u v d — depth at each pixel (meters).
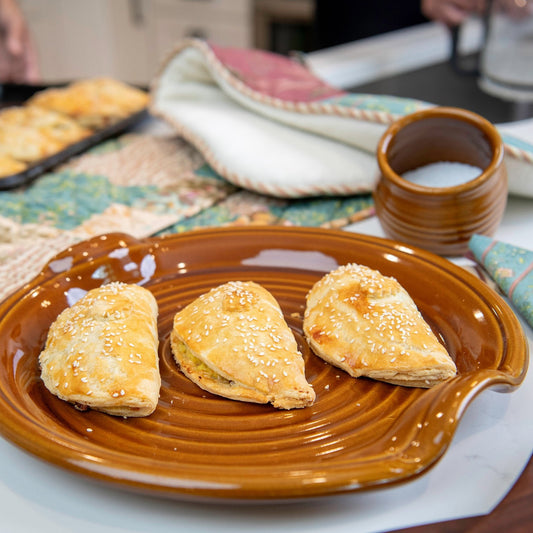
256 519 0.41
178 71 0.85
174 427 0.45
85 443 0.41
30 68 1.39
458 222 0.59
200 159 0.81
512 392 0.46
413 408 0.43
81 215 0.69
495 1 1.00
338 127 0.73
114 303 0.50
